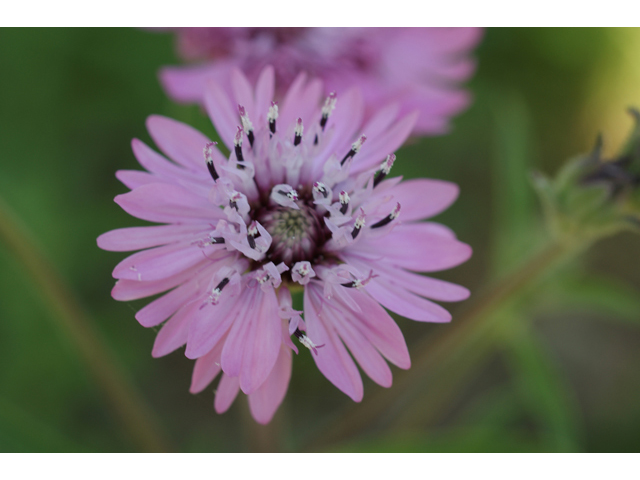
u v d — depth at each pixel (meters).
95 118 0.24
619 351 0.30
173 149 0.15
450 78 0.20
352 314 0.14
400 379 0.18
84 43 0.23
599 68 0.29
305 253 0.15
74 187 0.24
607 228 0.17
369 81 0.19
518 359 0.19
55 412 0.21
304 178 0.15
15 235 0.17
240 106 0.15
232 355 0.14
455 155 0.28
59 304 0.17
